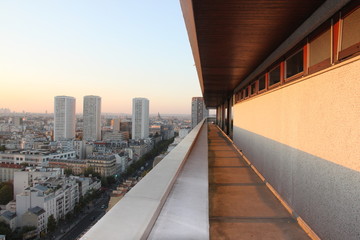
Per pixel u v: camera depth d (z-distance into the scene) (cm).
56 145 10419
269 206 371
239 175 559
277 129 415
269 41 386
